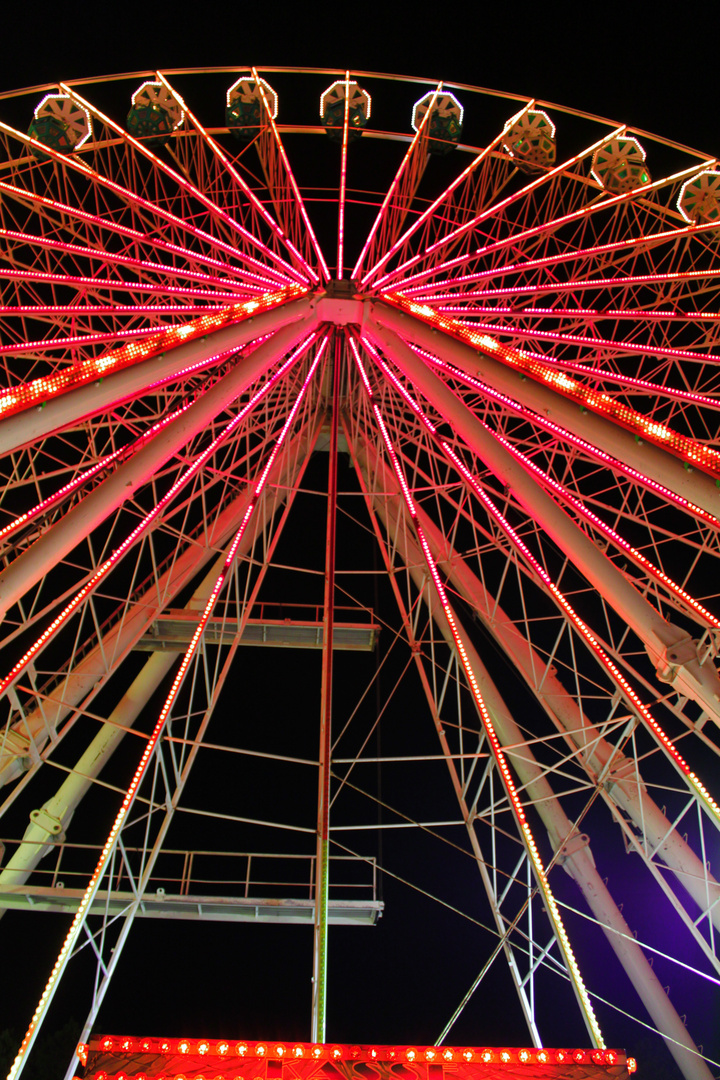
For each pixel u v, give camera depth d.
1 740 19.22
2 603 15.77
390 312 20.97
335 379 24.67
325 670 17.92
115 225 21.77
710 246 24.47
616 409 15.55
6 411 13.64
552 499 18.95
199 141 25.12
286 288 21.69
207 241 23.20
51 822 22.50
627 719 18.00
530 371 17.14
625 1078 12.59
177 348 16.98
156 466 17.97
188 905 22.39
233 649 19.73
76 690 22.47
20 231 22.06
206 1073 12.34
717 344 23.73
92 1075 12.28
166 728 18.52
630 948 21.59
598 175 25.70
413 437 25.19
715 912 18.95
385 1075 12.45
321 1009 14.25
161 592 23.52
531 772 23.86
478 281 23.27
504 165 26.08
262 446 24.95
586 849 22.94
